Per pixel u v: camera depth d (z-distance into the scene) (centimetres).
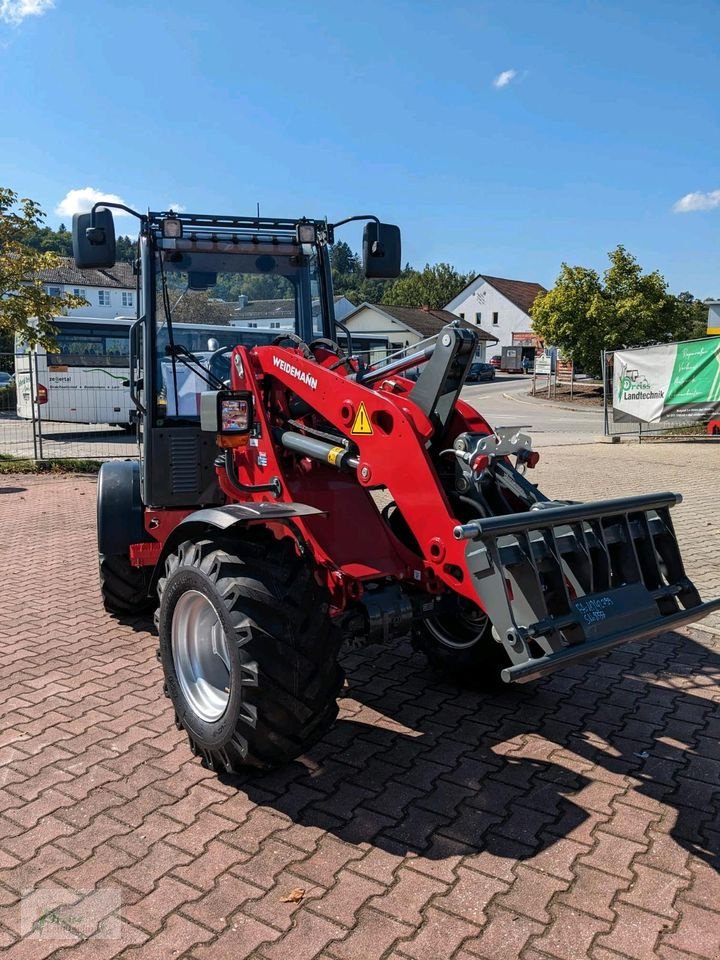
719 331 2372
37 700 434
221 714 342
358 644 368
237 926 260
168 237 474
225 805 330
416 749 376
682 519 871
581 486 1097
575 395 3712
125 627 558
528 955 246
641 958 245
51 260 1409
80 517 991
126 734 395
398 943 252
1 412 2477
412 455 332
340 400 359
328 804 330
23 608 605
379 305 5278
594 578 329
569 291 3338
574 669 474
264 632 314
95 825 316
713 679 458
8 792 341
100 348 2042
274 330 511
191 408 491
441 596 389
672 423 1681
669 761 363
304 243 512
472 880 281
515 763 362
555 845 301
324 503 384
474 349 335
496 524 295
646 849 298
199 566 338
